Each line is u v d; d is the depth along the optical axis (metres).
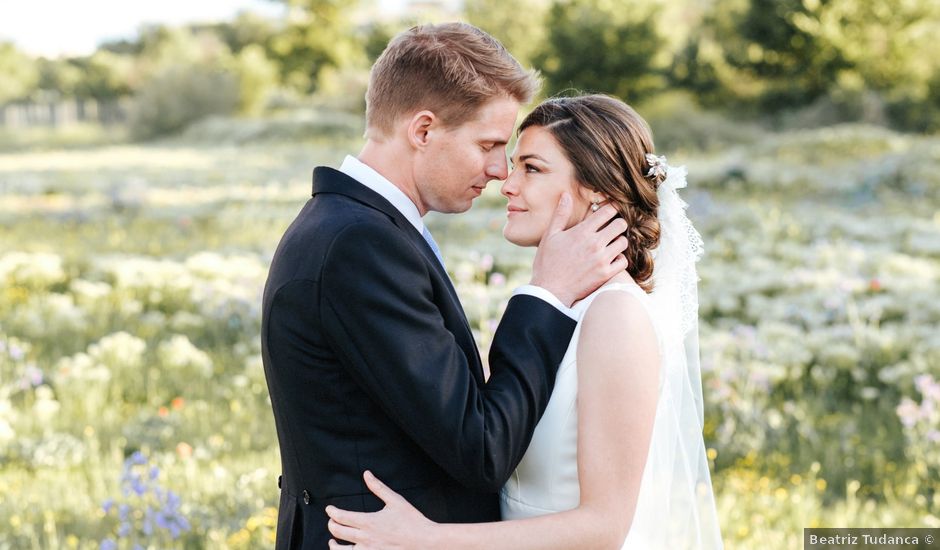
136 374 6.75
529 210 2.20
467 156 2.04
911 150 18.02
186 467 4.91
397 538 1.89
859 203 14.98
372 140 2.10
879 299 8.52
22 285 9.63
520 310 2.04
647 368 2.00
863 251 10.46
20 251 11.40
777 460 5.34
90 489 4.72
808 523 4.47
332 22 51.38
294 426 1.97
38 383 6.30
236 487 4.68
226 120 36.94
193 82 38.66
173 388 6.61
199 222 13.97
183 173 21.98
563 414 2.03
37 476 4.91
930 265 10.49
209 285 9.05
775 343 7.29
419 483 1.97
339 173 2.04
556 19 31.17
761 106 31.78
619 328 2.00
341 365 1.91
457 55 2.02
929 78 29.61
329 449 1.94
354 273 1.86
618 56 29.66
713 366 6.38
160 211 14.94
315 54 51.66
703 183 17.25
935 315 8.22
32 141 38.38
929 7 30.94
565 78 30.19
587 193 2.19
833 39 31.11
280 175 21.16
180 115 38.47
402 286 1.88
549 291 2.06
